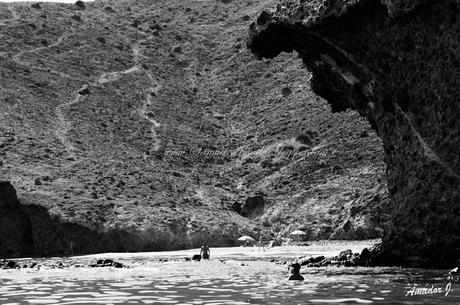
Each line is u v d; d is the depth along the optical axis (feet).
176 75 388.16
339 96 129.70
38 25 383.24
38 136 269.03
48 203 204.74
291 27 116.26
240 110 352.28
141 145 292.40
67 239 196.95
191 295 64.90
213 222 222.69
